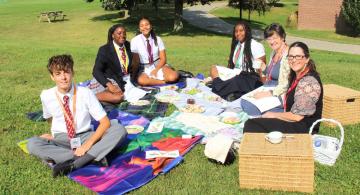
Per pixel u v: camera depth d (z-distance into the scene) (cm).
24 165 529
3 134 637
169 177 496
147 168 502
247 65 820
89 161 515
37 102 812
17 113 738
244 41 825
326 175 491
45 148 527
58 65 496
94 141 520
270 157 447
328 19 3238
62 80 502
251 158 454
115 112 729
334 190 460
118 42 813
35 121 698
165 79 914
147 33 898
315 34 3056
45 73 1096
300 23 3316
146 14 3856
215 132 629
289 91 554
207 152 527
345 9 3038
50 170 517
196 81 939
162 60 926
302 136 487
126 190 459
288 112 539
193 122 677
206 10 4481
